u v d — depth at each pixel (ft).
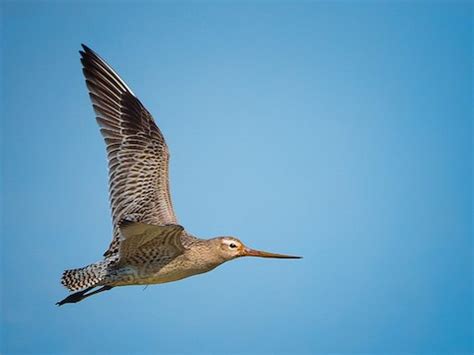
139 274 48.60
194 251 50.29
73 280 48.57
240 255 52.11
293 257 52.37
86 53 56.44
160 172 53.16
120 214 51.70
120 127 55.01
